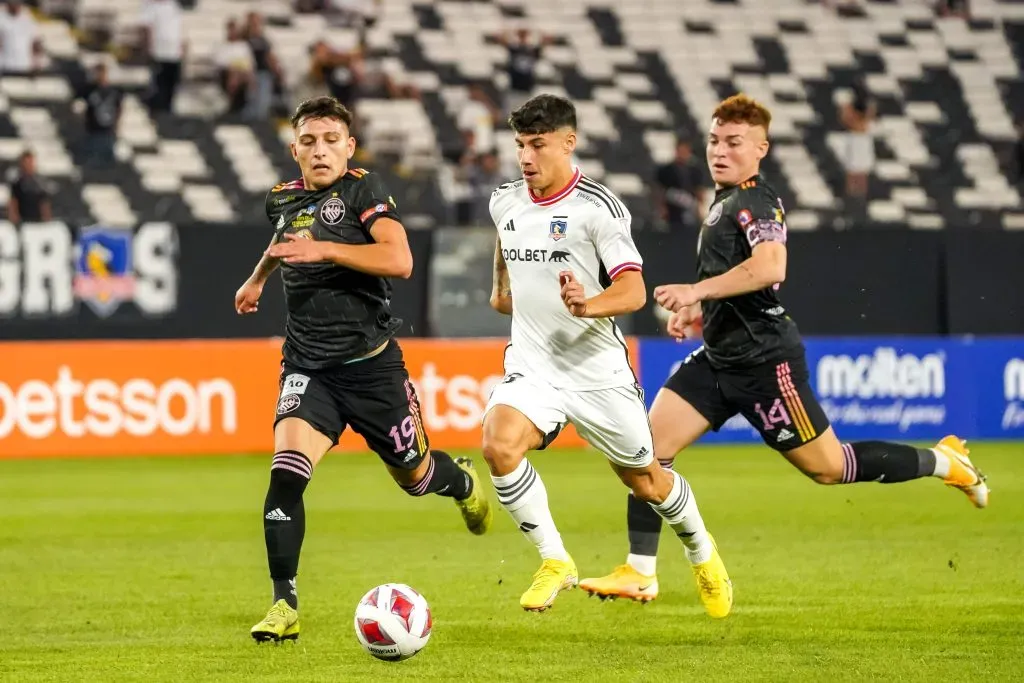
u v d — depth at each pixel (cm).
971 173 9169
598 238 2202
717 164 2444
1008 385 6556
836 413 6291
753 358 2469
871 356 6347
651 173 8788
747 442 6644
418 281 6203
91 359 5681
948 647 2166
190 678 1952
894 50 9975
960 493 4597
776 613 2486
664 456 2509
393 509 4200
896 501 4384
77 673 1986
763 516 4009
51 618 2448
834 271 6369
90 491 4656
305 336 2288
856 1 10181
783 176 8906
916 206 8769
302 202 2273
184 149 8025
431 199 7700
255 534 3650
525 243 2247
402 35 9300
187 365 5800
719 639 2247
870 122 8938
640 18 9850
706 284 2295
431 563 3125
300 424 2238
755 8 10006
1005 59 10069
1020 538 3534
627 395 2280
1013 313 6512
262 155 8094
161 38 8075
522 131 2192
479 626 2373
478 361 6062
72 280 5878
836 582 2834
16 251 5825
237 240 6044
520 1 9681
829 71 9800
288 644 2202
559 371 2273
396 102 8712
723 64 9712
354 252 2148
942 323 6469
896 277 6406
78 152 7731
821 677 1948
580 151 8875
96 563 3142
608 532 3678
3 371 5581
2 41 8162
